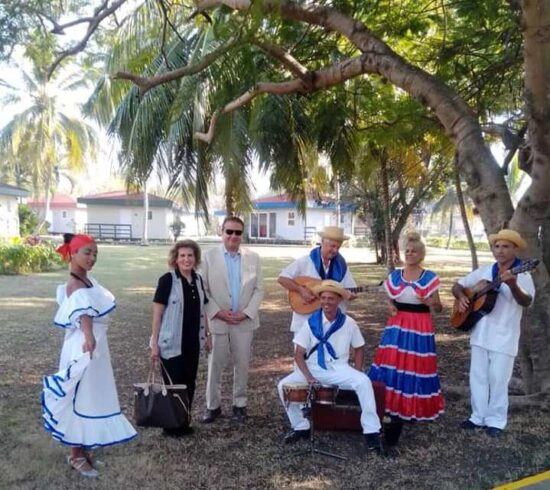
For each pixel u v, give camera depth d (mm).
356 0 6801
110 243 38906
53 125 34156
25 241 22656
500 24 8086
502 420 5043
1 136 34344
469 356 8078
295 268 5246
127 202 38750
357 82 9711
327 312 4652
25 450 4715
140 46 10719
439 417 5465
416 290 4816
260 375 7082
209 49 8922
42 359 7703
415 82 6059
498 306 4996
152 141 11500
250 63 6617
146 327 10109
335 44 8367
